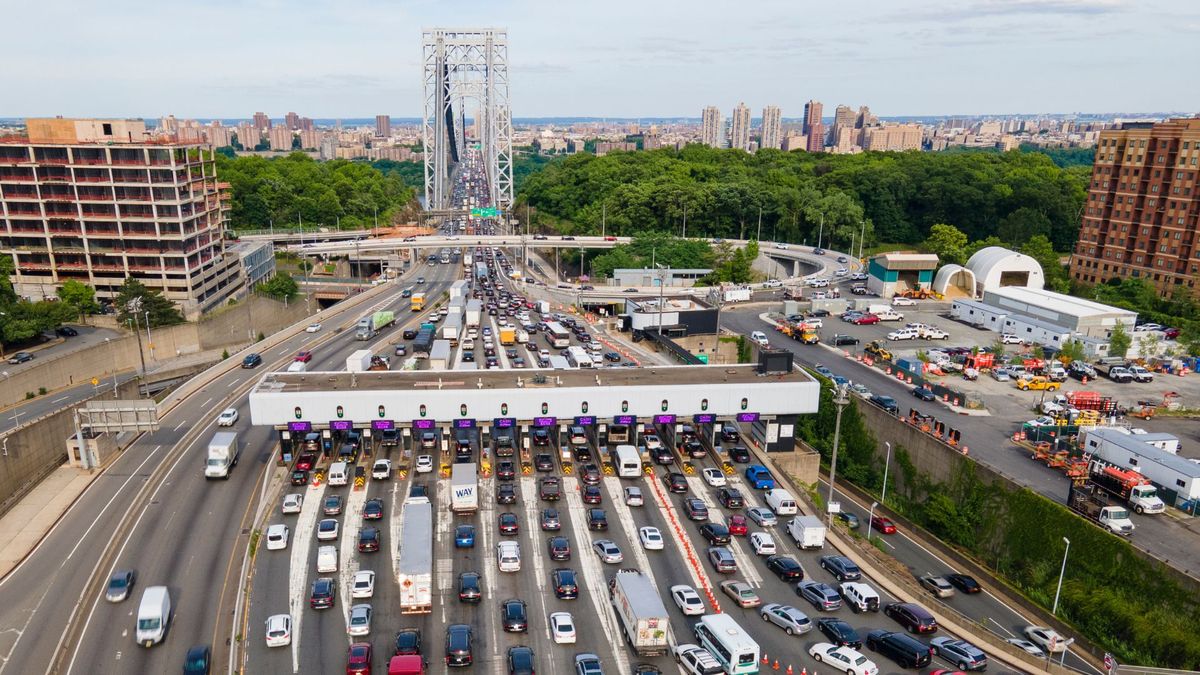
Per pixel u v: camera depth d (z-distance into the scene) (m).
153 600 61.38
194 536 75.19
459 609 64.62
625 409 90.00
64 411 97.38
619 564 71.50
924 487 98.38
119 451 94.56
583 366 125.62
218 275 184.25
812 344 144.50
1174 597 68.50
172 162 160.38
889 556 84.06
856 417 110.44
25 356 127.69
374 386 89.56
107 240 164.00
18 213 162.50
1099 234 185.50
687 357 125.19
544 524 76.31
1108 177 182.50
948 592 76.38
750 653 55.59
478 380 92.69
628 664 58.56
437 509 79.88
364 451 90.94
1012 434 101.19
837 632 61.03
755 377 96.12
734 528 77.06
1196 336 138.62
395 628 62.00
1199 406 112.06
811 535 74.81
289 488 83.81
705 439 100.19
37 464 91.12
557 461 91.50
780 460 96.50
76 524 77.56
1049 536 80.44
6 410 113.81
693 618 64.31
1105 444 89.56
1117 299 166.75
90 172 160.88
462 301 169.25
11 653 59.03
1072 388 120.44
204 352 160.12
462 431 98.62
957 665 59.34
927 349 140.25
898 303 176.62
